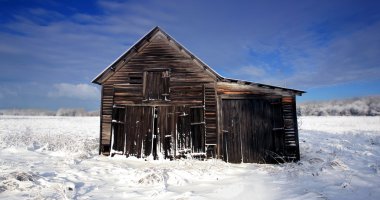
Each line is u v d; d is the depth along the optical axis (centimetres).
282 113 1301
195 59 1336
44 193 652
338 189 699
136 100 1348
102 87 1374
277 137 1289
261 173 945
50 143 1594
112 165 1095
